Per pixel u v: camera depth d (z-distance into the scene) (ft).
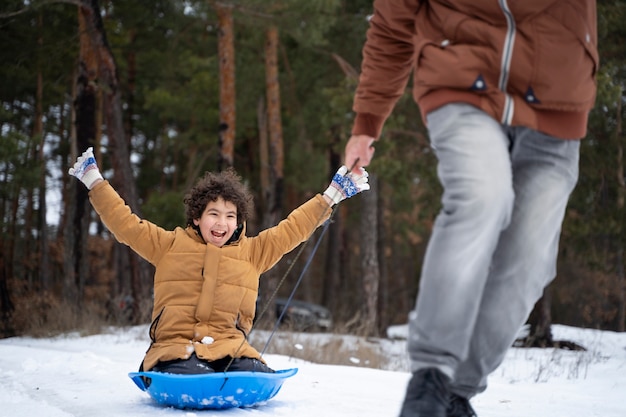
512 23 6.52
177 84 82.99
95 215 104.94
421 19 7.15
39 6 50.88
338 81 70.69
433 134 6.63
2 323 49.42
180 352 11.19
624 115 52.54
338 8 66.49
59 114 90.22
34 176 52.85
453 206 6.27
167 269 11.81
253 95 77.20
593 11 6.86
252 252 12.32
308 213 12.46
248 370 11.24
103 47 51.90
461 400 7.35
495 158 6.27
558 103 6.59
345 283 102.53
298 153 81.15
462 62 6.50
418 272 120.37
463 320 6.15
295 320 43.70
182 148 91.04
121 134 52.75
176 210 65.87
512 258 6.81
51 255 85.46
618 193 50.72
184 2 62.69
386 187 90.12
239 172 96.58
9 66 58.65
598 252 58.59
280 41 71.61
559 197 6.81
